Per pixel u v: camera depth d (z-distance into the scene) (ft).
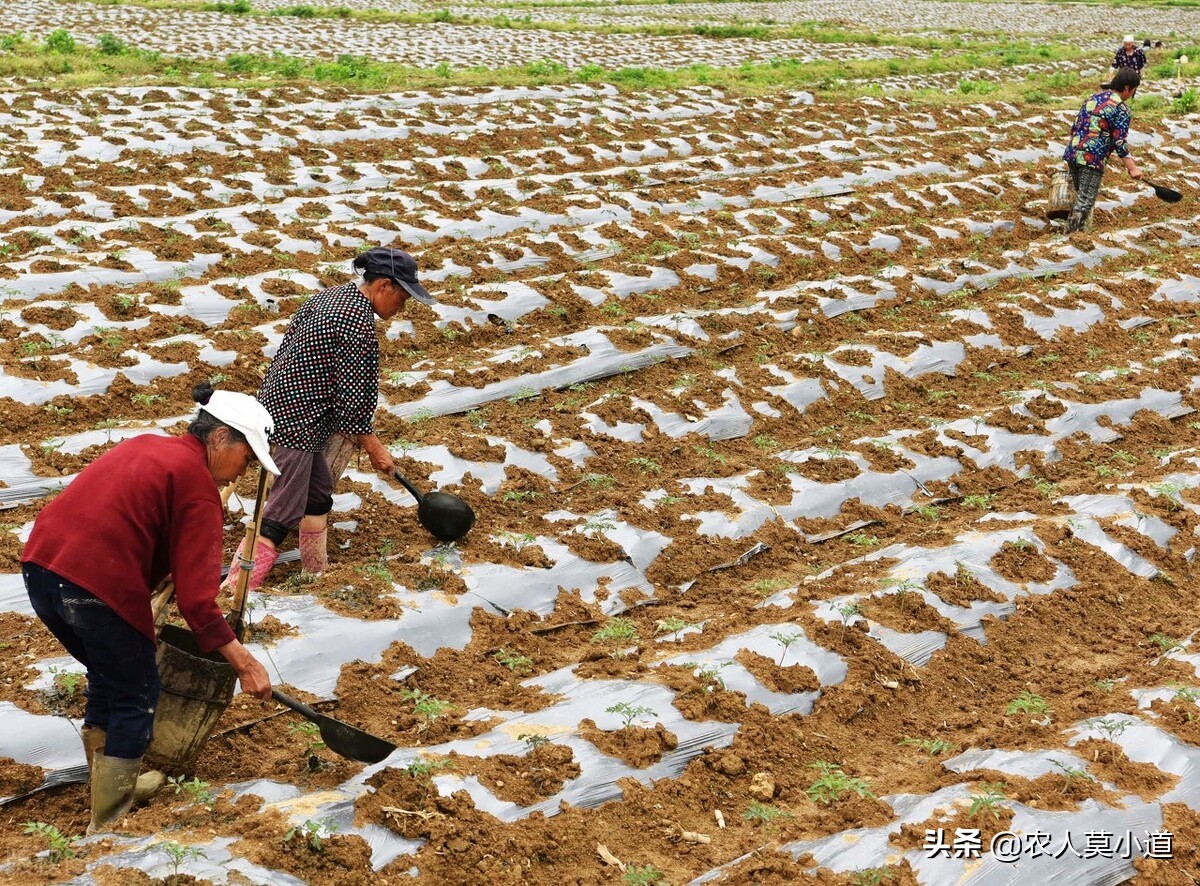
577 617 21.15
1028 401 30.83
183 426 26.16
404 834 14.37
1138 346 36.09
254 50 80.74
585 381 30.91
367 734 14.67
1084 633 21.30
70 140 47.09
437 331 32.81
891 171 51.67
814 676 18.75
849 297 37.24
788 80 77.00
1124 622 21.80
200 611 13.75
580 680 18.60
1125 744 16.97
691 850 14.99
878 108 65.67
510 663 19.33
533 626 20.67
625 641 20.39
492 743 16.39
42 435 25.59
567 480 25.79
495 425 27.50
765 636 19.58
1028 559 23.03
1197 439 30.50
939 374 33.09
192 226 38.50
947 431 29.17
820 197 48.03
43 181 42.01
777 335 34.63
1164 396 31.99
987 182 50.52
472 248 38.34
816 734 17.71
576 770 15.90
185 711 14.65
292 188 44.19
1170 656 20.08
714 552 23.53
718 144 55.26
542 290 35.40
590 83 66.13
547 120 57.16
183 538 13.69
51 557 13.35
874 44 102.32
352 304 19.24
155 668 14.17
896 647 19.95
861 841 14.82
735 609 21.68
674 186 48.37
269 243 37.42
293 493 19.25
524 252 38.73
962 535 24.09
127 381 27.84
